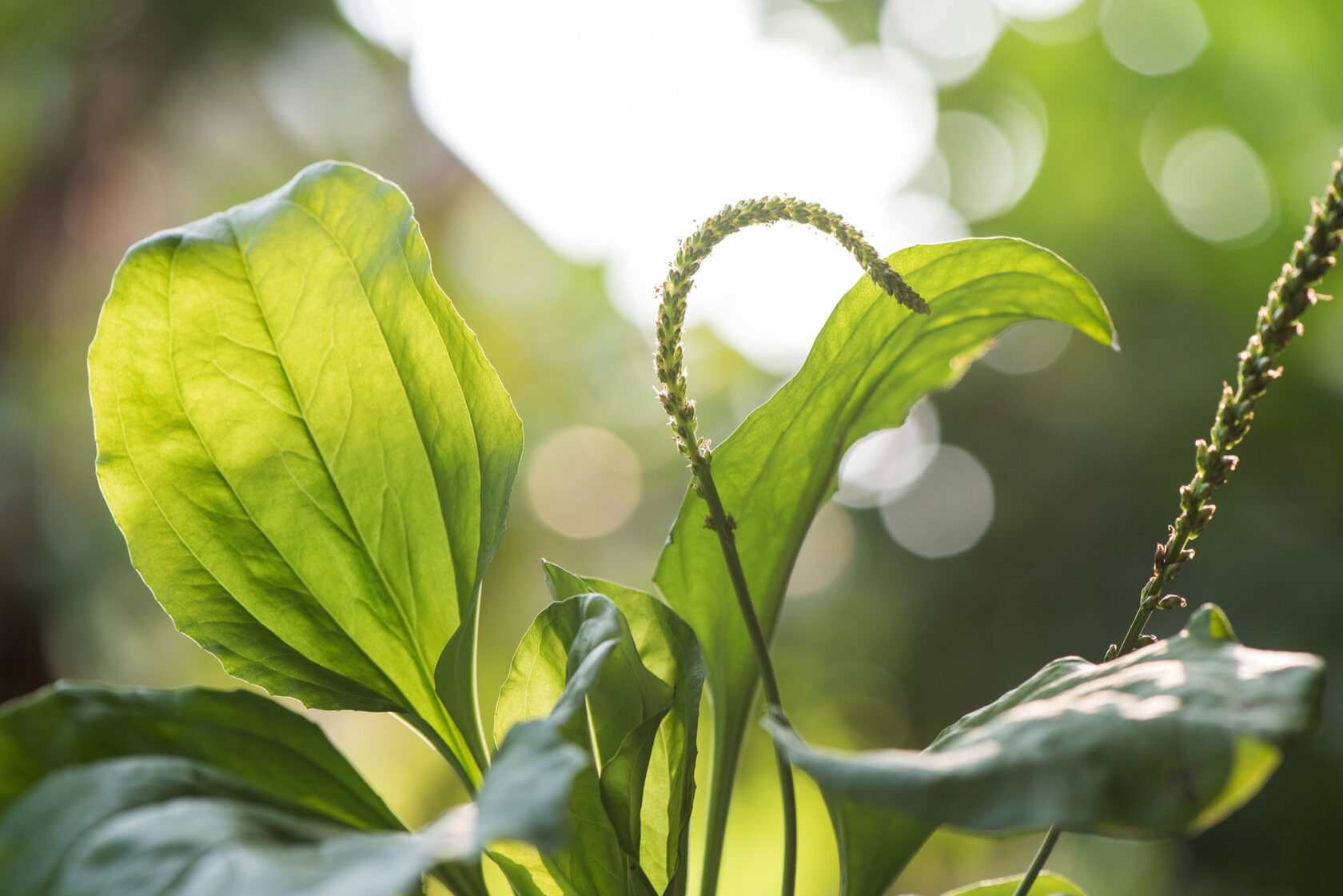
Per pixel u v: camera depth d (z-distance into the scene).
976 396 2.05
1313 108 2.05
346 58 2.48
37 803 0.47
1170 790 0.45
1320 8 1.98
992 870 1.96
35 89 2.14
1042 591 1.98
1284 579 1.65
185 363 0.52
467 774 0.54
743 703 0.56
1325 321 1.69
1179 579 1.76
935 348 0.56
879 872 0.51
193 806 0.47
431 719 0.54
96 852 0.46
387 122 2.65
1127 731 0.46
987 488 2.05
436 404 0.53
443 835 0.45
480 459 0.54
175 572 0.53
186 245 0.52
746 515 0.55
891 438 2.21
